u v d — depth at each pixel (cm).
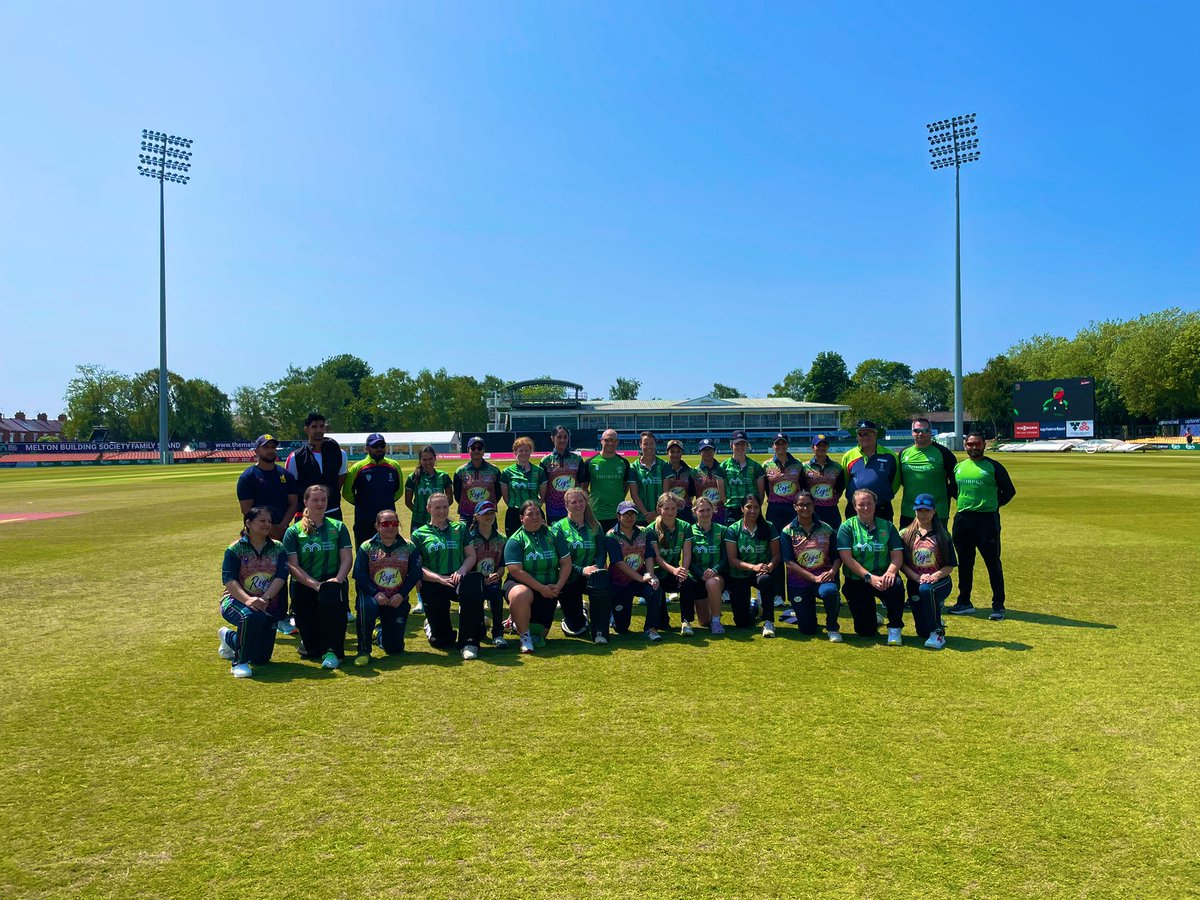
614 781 412
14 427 11388
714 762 436
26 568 1138
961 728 483
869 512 714
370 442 851
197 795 402
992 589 843
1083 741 461
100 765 440
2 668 634
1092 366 8625
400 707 536
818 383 13200
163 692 571
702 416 8875
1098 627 739
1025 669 607
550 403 8919
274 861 338
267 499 789
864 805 383
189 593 952
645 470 914
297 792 405
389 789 407
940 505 827
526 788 405
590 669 627
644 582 734
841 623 801
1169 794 393
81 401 9244
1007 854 338
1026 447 6800
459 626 721
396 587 683
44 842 356
